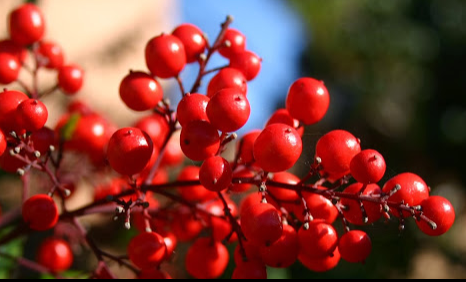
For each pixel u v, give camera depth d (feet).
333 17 2.07
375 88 1.87
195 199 0.56
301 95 0.50
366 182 0.45
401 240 0.94
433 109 1.81
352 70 1.95
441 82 1.83
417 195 0.46
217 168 0.45
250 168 0.51
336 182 0.49
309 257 0.49
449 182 1.69
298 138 0.45
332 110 1.91
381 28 1.95
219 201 0.55
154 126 0.60
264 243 0.44
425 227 0.45
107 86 1.38
